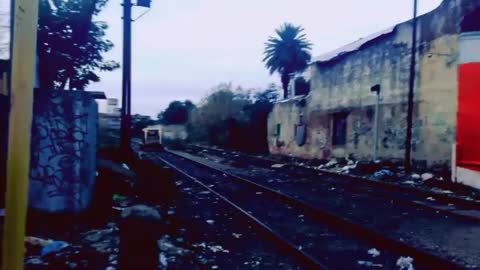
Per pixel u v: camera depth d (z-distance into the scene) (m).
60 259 5.27
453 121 15.41
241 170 21.36
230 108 53.78
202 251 6.45
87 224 7.19
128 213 3.42
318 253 6.47
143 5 16.48
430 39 16.81
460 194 13.13
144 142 49.19
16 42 2.06
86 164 7.90
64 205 7.63
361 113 21.78
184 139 70.12
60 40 15.02
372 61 20.81
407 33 18.34
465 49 14.88
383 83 19.95
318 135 26.41
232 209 10.18
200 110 63.28
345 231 7.94
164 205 10.41
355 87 22.31
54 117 7.71
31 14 2.08
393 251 6.57
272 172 20.08
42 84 15.08
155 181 12.75
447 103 15.77
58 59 15.23
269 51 49.56
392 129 19.31
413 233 7.91
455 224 8.70
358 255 6.37
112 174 11.43
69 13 14.70
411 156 17.89
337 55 23.58
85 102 7.89
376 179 16.28
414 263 5.96
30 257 5.36
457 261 6.15
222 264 5.82
